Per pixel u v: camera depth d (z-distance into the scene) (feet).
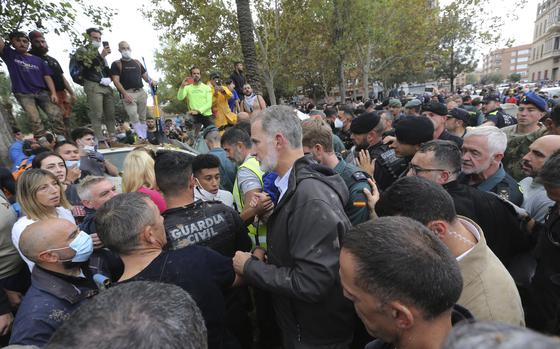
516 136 12.73
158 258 5.32
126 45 24.34
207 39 59.16
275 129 6.02
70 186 10.87
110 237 5.14
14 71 19.06
